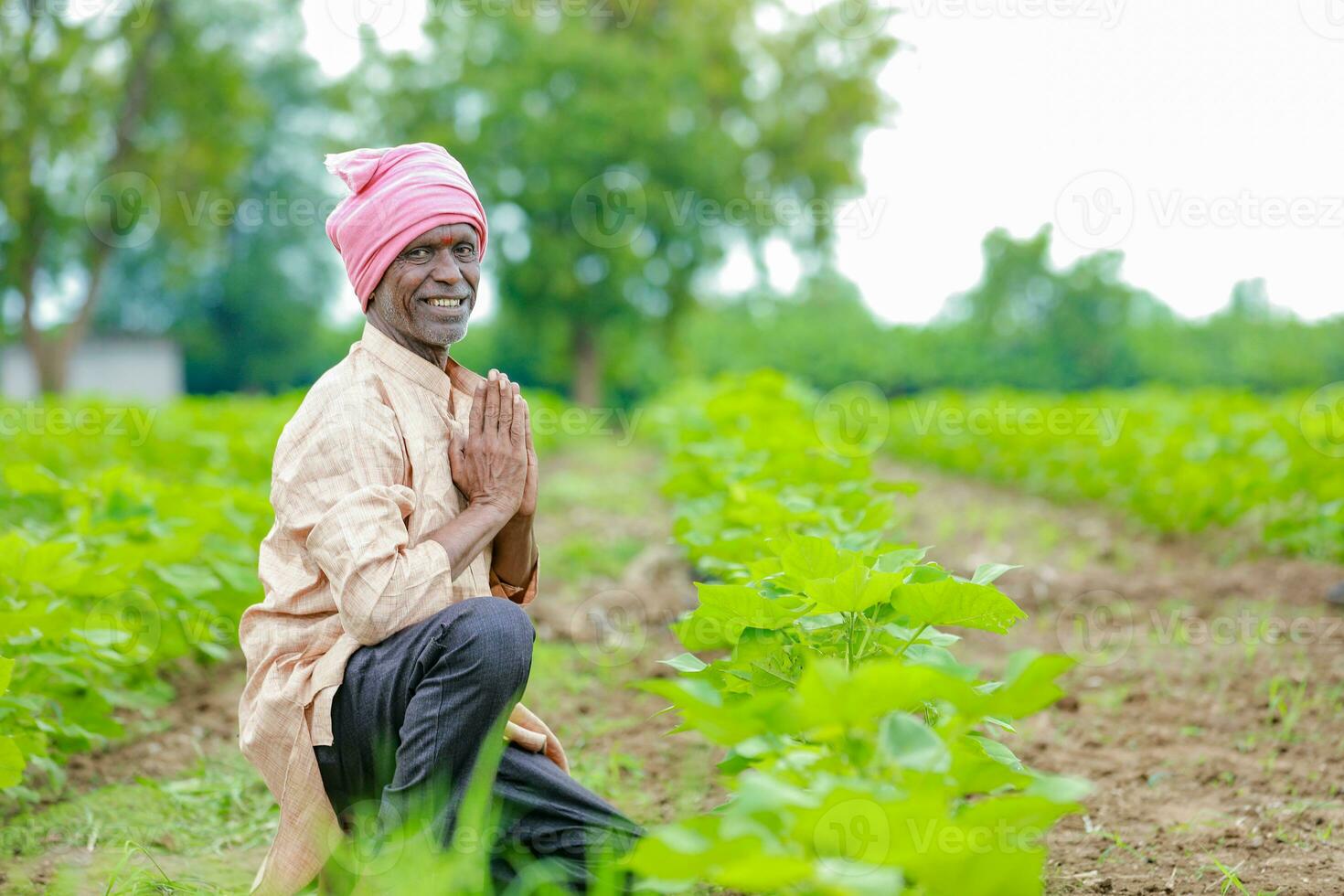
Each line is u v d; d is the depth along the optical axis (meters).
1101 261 34.38
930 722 2.56
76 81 28.42
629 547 8.44
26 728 3.65
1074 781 1.71
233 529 5.17
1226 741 4.29
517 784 2.55
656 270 30.94
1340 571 7.09
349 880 2.61
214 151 30.48
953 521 9.62
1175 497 8.21
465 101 31.55
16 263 28.53
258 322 44.66
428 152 2.75
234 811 3.72
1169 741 4.30
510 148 30.00
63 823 3.54
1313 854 3.16
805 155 33.53
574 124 29.12
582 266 30.47
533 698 4.88
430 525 2.60
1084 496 10.38
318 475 2.55
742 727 1.79
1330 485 6.71
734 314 38.50
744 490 4.78
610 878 2.36
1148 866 3.12
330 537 2.47
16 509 5.74
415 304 2.69
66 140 28.23
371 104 32.19
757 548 4.23
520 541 2.82
